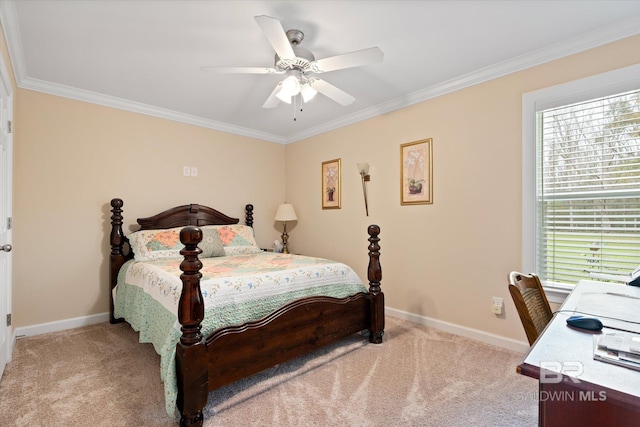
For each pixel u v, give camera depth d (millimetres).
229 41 2207
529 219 2438
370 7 1848
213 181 4062
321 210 4242
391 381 2047
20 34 2107
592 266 2209
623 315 1164
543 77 2385
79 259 3090
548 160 2391
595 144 2193
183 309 1610
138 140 3465
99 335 2838
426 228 3100
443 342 2678
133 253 3168
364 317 2639
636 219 2051
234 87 2975
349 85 2955
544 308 1612
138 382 2031
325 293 2455
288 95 2168
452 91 2895
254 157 4480
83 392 1911
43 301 2893
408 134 3248
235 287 1982
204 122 3934
